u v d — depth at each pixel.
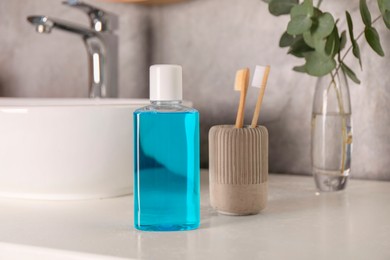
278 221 0.67
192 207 0.63
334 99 0.84
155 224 0.62
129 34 1.15
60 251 0.54
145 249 0.55
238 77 0.72
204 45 1.08
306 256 0.52
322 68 0.79
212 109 1.08
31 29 1.25
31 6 1.25
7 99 1.12
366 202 0.78
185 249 0.55
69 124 0.76
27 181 0.78
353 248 0.54
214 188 0.70
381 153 0.95
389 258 0.51
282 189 0.88
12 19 1.27
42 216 0.70
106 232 0.62
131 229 0.63
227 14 1.05
